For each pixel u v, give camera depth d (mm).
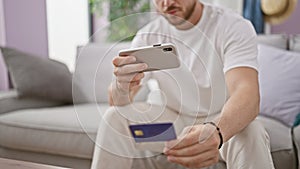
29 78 1932
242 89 1051
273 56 1826
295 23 2877
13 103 1891
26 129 1679
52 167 920
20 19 2426
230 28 1221
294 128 1402
